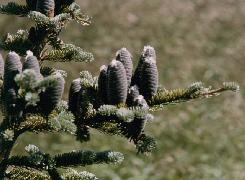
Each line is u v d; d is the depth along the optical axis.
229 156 20.83
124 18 33.59
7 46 5.80
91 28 31.36
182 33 33.28
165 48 31.11
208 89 5.03
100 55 28.78
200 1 38.12
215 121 23.69
